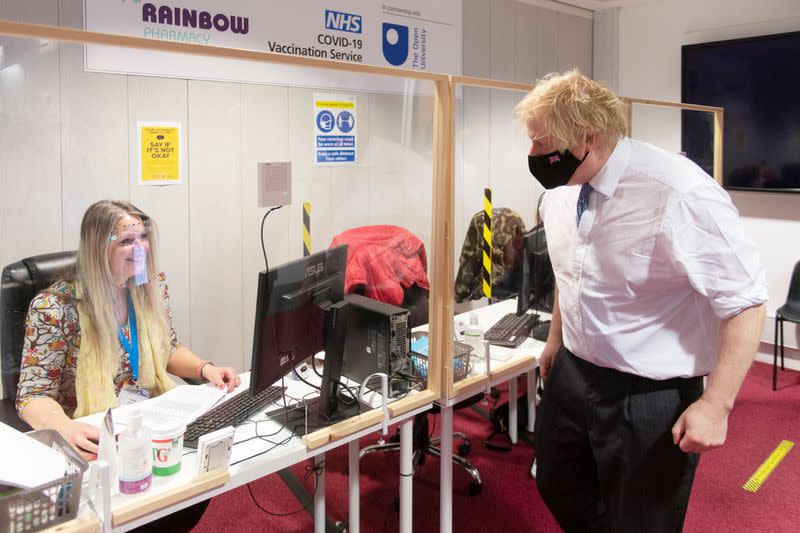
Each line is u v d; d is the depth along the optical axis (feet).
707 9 13.64
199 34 8.29
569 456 5.52
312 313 5.00
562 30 14.70
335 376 5.09
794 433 10.05
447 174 5.54
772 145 12.86
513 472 8.82
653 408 4.71
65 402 5.07
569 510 5.77
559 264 5.21
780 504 7.96
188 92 7.87
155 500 3.83
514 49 13.51
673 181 4.32
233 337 8.40
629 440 4.82
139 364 5.44
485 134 7.95
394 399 5.50
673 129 14.44
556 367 5.44
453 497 8.16
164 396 5.33
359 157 7.90
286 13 9.27
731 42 13.15
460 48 12.14
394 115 7.61
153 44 3.90
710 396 4.31
